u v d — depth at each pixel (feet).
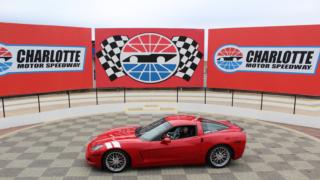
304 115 43.60
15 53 50.88
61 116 47.09
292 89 53.83
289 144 32.53
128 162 24.32
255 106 51.62
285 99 58.39
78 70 57.62
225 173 24.21
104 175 23.70
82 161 26.96
